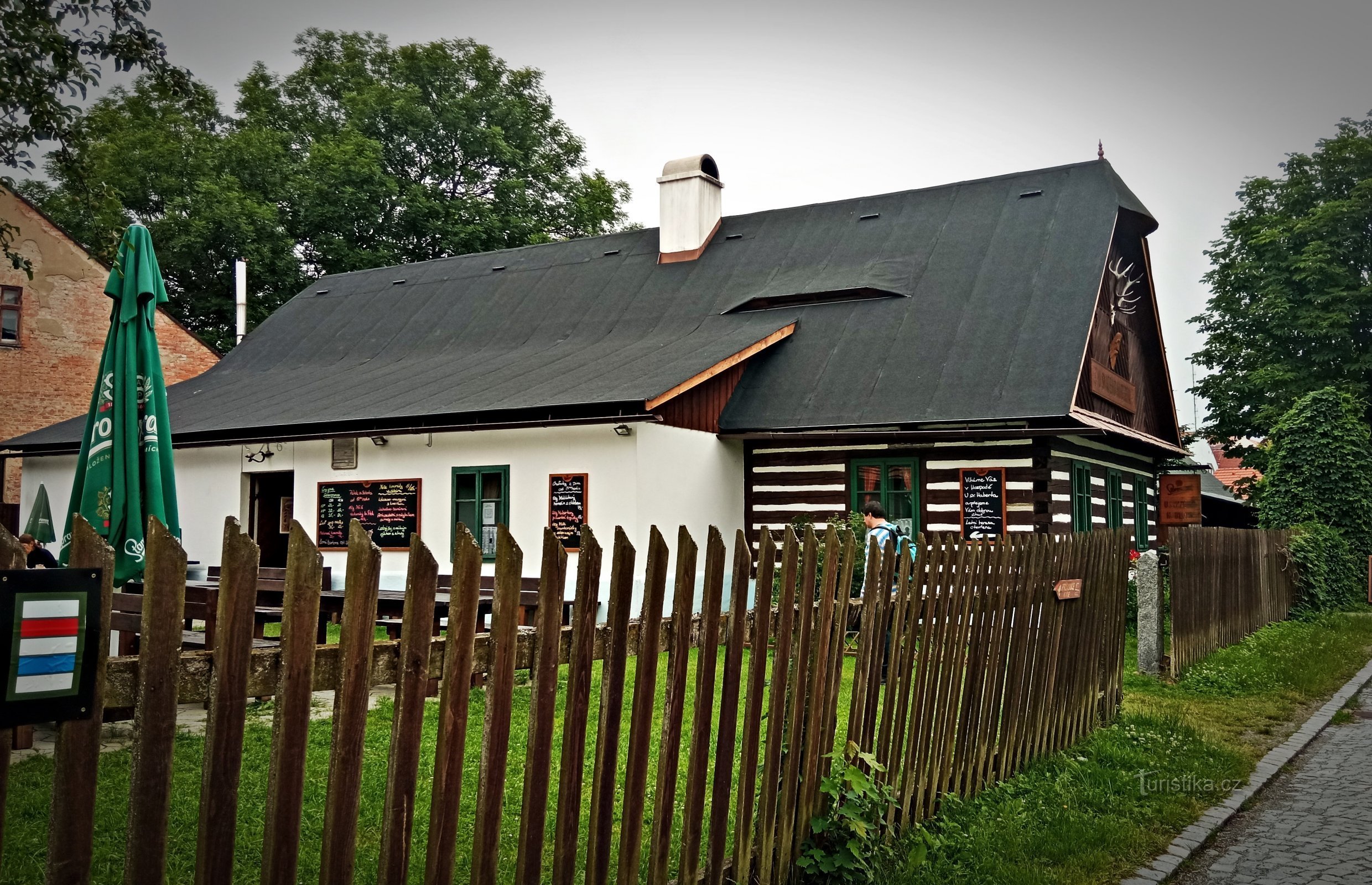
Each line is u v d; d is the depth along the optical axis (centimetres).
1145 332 2358
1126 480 2211
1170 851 646
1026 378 1748
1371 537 2373
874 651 583
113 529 886
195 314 3697
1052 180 2197
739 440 1877
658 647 439
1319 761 903
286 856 308
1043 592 794
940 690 650
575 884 536
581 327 2312
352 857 324
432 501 1766
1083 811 704
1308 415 2405
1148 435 2306
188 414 2178
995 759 733
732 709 482
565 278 2520
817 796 546
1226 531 1523
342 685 318
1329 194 3338
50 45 981
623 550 417
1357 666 1429
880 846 570
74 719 268
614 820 627
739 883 490
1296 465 2408
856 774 535
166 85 1086
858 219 2330
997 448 1717
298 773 310
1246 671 1273
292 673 307
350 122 3969
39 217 2738
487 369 2080
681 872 464
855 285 2097
